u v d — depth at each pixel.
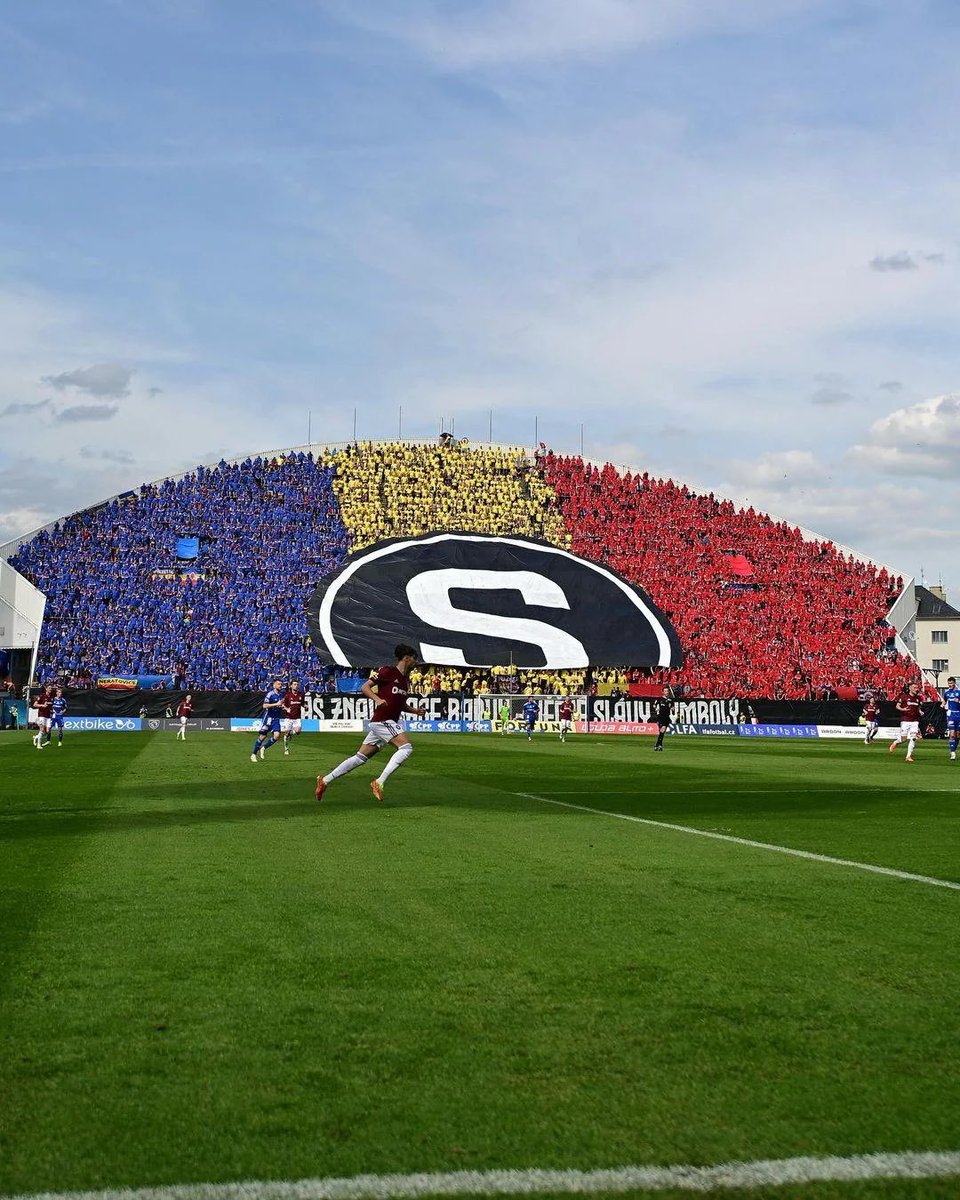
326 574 67.62
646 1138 4.51
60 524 69.44
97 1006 6.11
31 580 65.12
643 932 7.95
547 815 15.95
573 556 71.12
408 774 24.62
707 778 24.23
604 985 6.56
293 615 64.94
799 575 73.44
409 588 66.69
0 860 11.10
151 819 14.91
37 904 8.84
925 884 9.98
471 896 9.31
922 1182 4.18
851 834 13.84
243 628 63.72
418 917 8.45
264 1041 5.57
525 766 28.12
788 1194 4.08
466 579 67.94
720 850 12.24
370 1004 6.17
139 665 60.69
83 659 60.84
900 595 72.62
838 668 67.12
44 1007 6.09
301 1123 4.64
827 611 71.00
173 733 51.84
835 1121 4.67
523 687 63.28
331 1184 4.14
